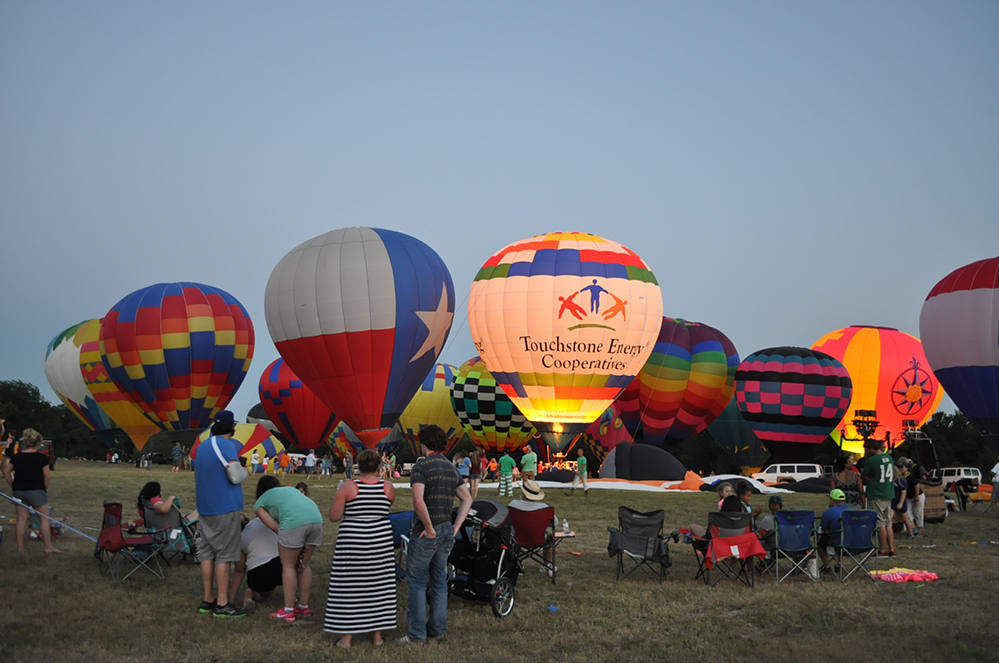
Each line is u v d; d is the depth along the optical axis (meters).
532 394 28.75
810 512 10.12
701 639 7.53
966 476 34.50
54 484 21.91
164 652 7.01
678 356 38.28
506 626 7.97
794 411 37.66
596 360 27.91
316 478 36.94
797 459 38.34
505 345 28.50
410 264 24.16
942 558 11.84
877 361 40.00
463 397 41.62
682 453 68.44
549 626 7.98
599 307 27.66
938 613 8.45
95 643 7.20
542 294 27.81
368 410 24.41
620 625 8.04
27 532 11.95
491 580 8.38
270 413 42.94
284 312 24.17
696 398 38.59
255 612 8.31
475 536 10.48
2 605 8.39
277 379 42.31
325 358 23.91
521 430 41.47
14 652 6.88
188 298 33.62
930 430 61.44
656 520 10.02
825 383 37.75
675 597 9.22
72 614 8.10
